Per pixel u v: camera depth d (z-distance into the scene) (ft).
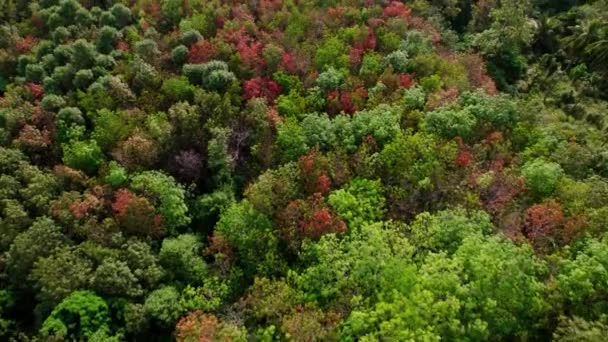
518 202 134.51
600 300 105.70
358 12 197.06
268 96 165.17
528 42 221.66
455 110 157.17
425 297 103.65
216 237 131.95
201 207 142.72
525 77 221.46
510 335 106.52
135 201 133.39
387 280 110.83
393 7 200.95
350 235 126.52
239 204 138.10
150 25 192.24
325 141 150.10
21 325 129.70
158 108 161.79
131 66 170.09
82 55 172.35
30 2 208.44
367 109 162.61
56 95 164.66
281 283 118.42
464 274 107.96
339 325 108.68
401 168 140.97
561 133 167.84
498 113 157.28
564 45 233.76
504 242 112.68
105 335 116.06
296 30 186.50
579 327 98.32
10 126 156.87
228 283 126.93
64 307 116.57
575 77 220.84
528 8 245.24
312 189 137.59
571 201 131.64
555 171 135.74
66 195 137.69
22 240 128.36
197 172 148.77
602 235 118.73
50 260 123.95
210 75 162.91
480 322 100.42
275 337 112.57
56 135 155.33
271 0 201.36
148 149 146.51
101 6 205.05
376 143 149.59
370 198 134.31
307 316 108.88
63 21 193.98
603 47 218.79
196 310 118.21
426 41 187.01
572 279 106.01
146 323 120.06
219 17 191.21
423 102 162.30
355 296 110.01
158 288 126.00
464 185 135.95
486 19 235.20
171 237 137.39
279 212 133.80
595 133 185.88
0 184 141.69
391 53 180.55
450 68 177.17
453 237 119.55
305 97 165.99
